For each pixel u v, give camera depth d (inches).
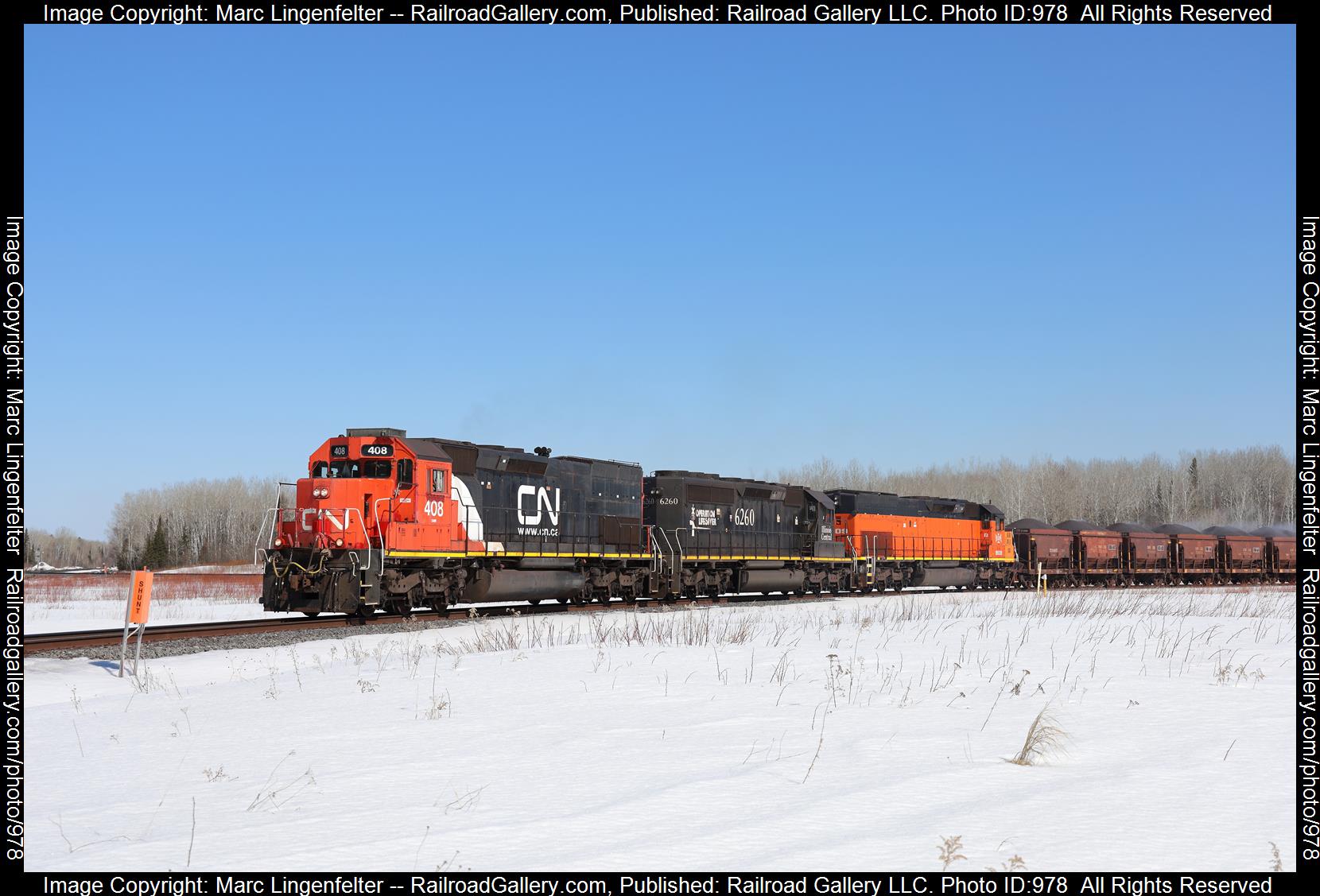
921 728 406.9
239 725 471.8
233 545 5369.1
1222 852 248.7
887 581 1801.2
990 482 4722.0
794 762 353.7
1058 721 417.7
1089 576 2206.0
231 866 256.1
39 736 468.8
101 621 1311.5
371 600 988.6
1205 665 579.5
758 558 1529.3
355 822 293.7
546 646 765.9
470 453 1104.8
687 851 258.4
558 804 306.8
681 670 587.2
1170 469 5162.4
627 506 1375.5
